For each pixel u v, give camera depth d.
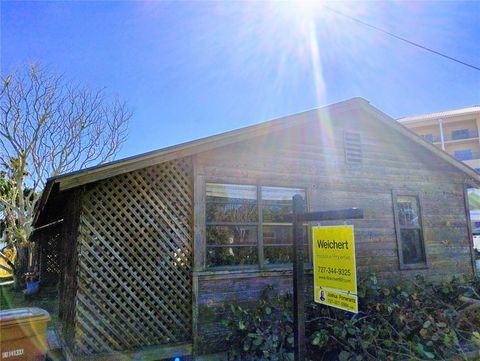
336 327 4.36
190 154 5.04
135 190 4.96
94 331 4.46
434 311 4.63
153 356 4.62
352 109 6.64
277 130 5.73
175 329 4.90
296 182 6.14
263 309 4.81
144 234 4.91
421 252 7.24
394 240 6.93
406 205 7.33
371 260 6.60
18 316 3.15
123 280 4.70
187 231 5.19
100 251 4.62
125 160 4.52
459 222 7.86
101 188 4.76
